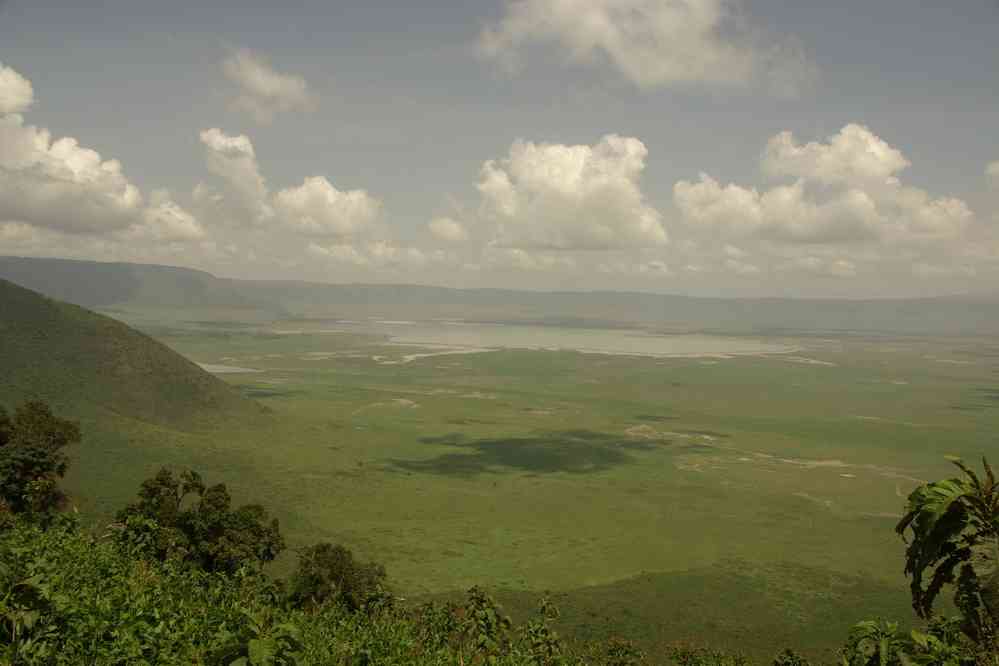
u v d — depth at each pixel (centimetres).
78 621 1841
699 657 5484
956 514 1495
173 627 2156
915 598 1585
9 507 5419
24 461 6344
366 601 4762
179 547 4928
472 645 3997
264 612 2489
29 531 3341
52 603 1816
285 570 6969
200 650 1961
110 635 1906
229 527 5409
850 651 1706
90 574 2656
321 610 3719
